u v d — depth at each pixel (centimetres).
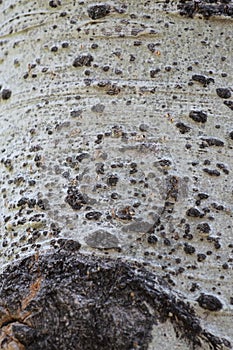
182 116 82
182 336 75
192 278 77
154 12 86
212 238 78
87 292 76
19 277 79
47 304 76
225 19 86
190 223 79
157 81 84
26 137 85
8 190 83
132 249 78
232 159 81
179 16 86
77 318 75
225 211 79
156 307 76
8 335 76
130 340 74
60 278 77
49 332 75
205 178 80
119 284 76
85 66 85
